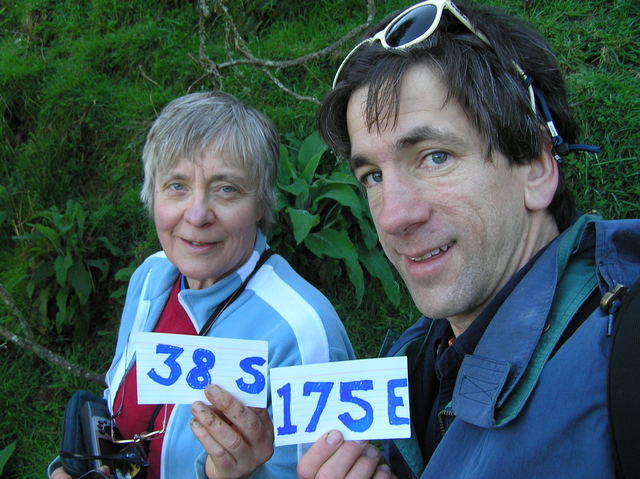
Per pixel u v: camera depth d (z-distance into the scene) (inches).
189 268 28.9
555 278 16.8
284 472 25.3
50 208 60.1
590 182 47.6
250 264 29.4
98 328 57.5
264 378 22.2
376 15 60.1
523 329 16.6
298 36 62.7
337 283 51.7
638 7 52.7
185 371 22.4
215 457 21.0
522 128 17.5
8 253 62.5
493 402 16.0
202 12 59.3
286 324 26.9
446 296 18.3
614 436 13.6
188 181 28.3
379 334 50.0
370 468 19.3
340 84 19.6
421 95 17.6
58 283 55.3
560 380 15.1
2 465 49.3
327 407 20.1
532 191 18.3
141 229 58.5
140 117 61.6
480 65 17.3
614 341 14.2
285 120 56.8
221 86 57.2
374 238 49.4
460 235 17.8
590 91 49.1
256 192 29.3
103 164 62.9
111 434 28.6
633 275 16.0
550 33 53.4
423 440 21.3
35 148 63.6
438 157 17.9
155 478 27.0
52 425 52.6
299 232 46.1
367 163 19.2
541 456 14.9
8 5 76.5
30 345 49.8
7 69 67.0
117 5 70.1
